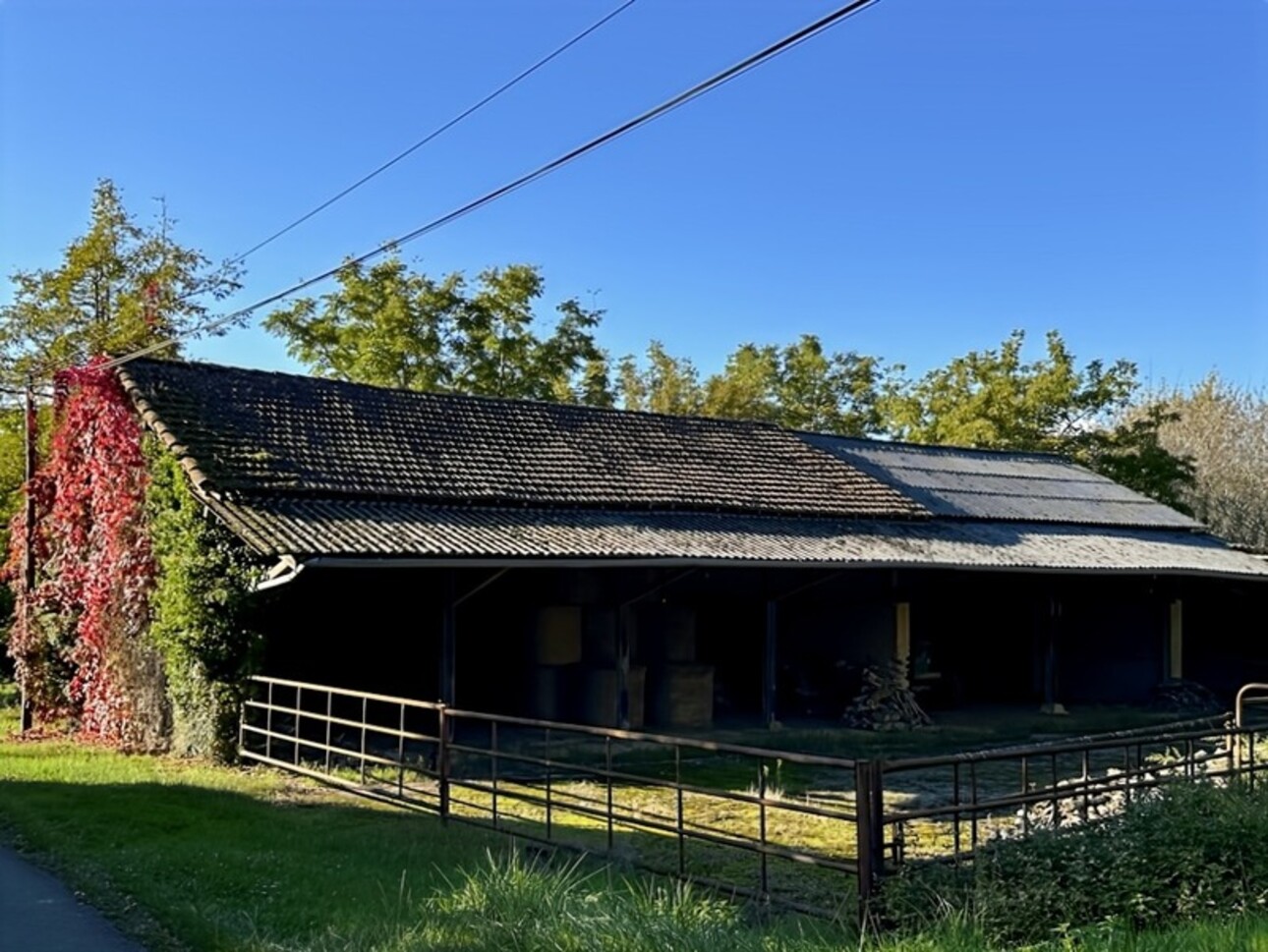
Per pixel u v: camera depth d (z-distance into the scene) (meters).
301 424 16.47
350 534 13.28
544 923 5.93
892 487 21.91
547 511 16.56
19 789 10.72
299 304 36.41
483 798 11.70
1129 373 38.09
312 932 6.25
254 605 13.41
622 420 21.28
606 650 16.91
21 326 30.09
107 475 15.70
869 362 48.72
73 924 6.57
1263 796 8.24
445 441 17.77
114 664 15.32
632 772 13.82
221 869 7.66
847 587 19.83
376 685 15.61
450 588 14.13
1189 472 36.34
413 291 36.41
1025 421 37.53
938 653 21.69
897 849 6.71
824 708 19.41
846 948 5.70
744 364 49.22
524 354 38.09
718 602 19.61
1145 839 7.17
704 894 7.27
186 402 15.63
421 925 6.20
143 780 11.52
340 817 9.94
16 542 17.97
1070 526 23.09
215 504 13.39
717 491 19.09
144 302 28.84
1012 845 6.95
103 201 31.56
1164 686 22.06
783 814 11.27
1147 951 5.72
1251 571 21.94
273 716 13.84
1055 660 20.58
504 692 17.31
